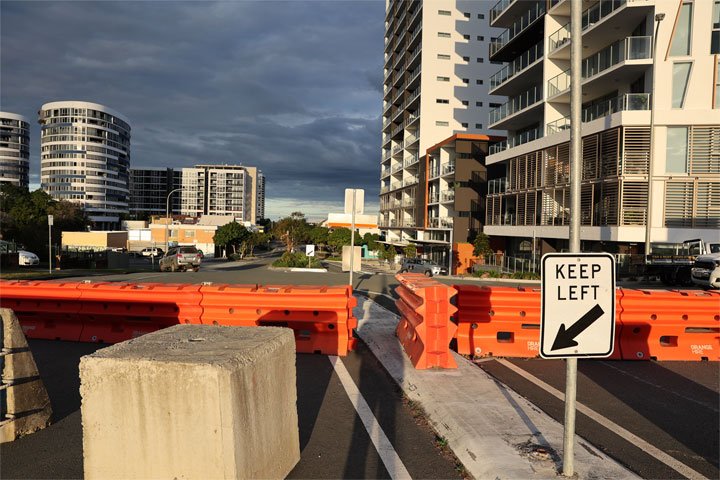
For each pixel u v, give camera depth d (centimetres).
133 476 297
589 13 2691
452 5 6091
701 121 2206
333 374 609
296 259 3953
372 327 860
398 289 814
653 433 443
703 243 2025
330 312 701
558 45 2984
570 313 323
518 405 484
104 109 15438
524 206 3234
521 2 3422
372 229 8912
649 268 2208
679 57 2255
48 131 15088
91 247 6141
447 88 6062
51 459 374
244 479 296
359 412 486
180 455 290
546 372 639
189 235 7344
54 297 745
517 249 3762
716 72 2217
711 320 704
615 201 2341
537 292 718
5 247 2884
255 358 317
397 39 7344
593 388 571
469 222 4444
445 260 4425
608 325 326
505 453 377
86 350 700
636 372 644
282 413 354
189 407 288
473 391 523
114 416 299
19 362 418
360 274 2512
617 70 2408
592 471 352
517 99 3438
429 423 461
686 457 396
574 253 324
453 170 4738
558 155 2817
